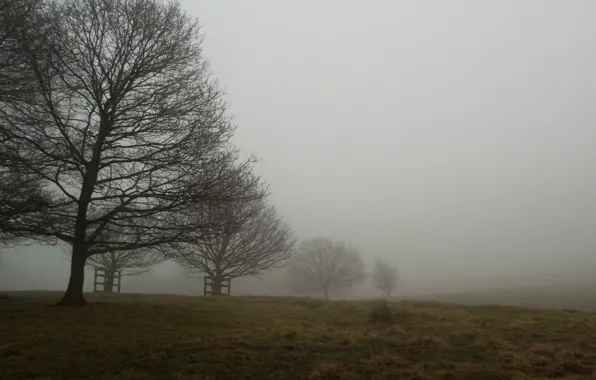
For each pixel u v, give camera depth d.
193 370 7.34
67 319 10.63
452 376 7.17
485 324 11.50
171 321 11.07
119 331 9.67
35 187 12.96
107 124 13.41
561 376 7.25
